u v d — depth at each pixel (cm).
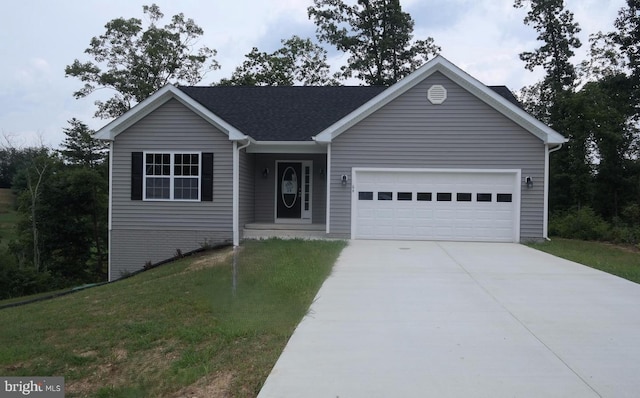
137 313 768
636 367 518
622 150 2872
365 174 1605
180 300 822
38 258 2091
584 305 769
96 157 3491
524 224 1560
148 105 1548
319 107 1858
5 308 996
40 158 2239
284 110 1844
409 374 499
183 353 584
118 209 1578
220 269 1070
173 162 1566
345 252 1323
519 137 1558
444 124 1577
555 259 1223
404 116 1586
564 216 2642
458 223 1583
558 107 2958
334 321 684
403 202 1598
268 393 457
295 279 916
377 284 920
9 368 586
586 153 2862
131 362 580
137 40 3344
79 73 3195
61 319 773
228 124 1524
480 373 501
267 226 1666
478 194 1578
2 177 4072
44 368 578
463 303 782
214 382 498
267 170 1820
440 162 1580
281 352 563
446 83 1572
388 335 623
